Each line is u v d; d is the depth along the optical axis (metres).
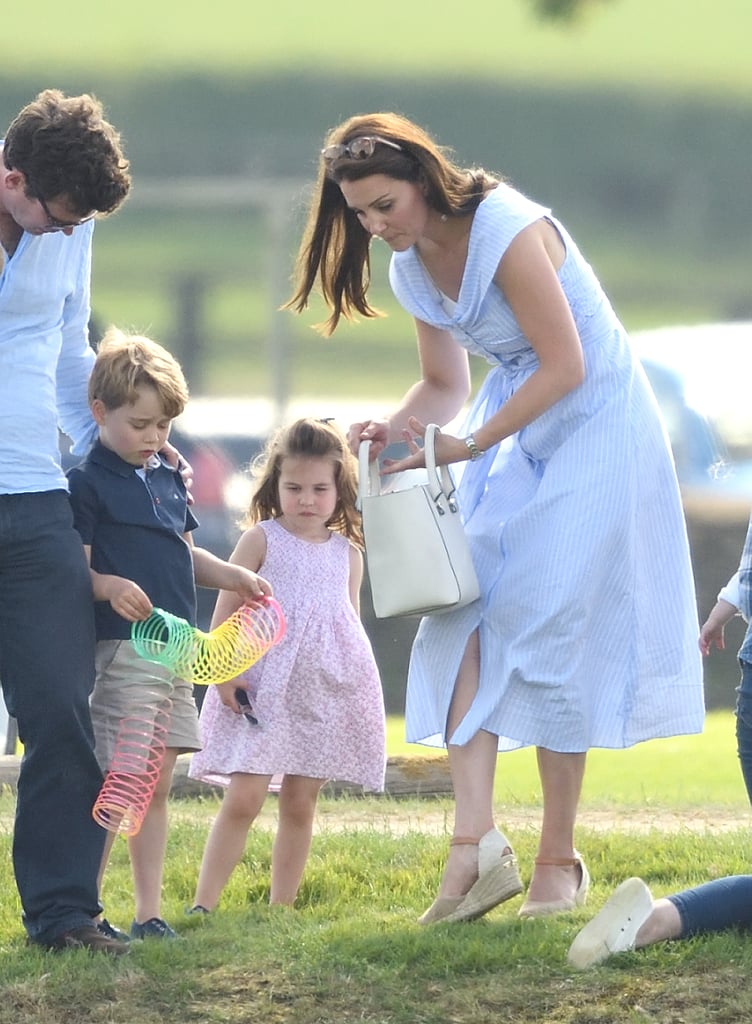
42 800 18.59
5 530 18.36
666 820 27.91
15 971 17.80
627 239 151.12
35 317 18.50
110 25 151.25
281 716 21.73
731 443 53.75
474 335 20.16
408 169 19.25
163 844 20.16
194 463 44.22
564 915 19.44
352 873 23.08
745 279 145.25
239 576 20.19
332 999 17.23
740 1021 16.47
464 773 19.97
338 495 22.62
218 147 145.50
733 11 155.25
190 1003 17.23
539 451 20.20
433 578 19.61
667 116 153.38
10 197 17.75
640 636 19.97
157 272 127.69
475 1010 16.89
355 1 158.88
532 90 155.12
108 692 19.67
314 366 114.94
